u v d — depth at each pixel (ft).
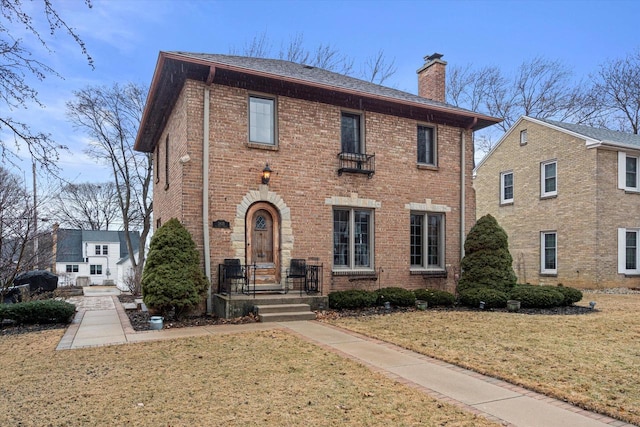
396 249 40.14
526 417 12.98
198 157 32.09
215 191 32.45
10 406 13.69
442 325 27.94
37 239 42.04
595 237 53.52
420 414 13.09
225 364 18.43
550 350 21.12
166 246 29.78
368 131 39.40
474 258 39.06
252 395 14.62
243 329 26.48
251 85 34.32
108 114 73.41
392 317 31.27
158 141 47.60
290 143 35.63
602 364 18.61
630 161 57.57
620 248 54.85
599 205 53.78
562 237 58.03
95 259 129.49
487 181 71.61
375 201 39.27
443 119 43.65
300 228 35.55
